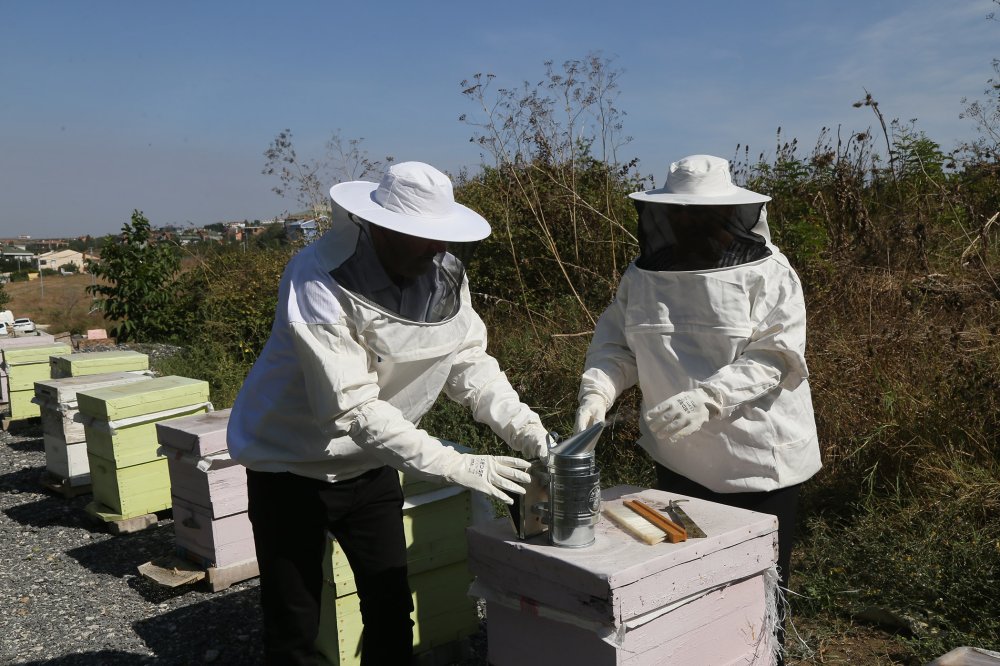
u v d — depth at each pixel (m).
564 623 1.87
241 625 3.47
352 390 2.04
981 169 5.21
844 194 4.88
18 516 5.25
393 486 2.41
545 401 4.81
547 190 6.17
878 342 4.08
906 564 3.06
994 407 3.62
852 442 3.76
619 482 4.18
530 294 6.15
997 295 4.12
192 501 3.90
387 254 2.09
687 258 2.38
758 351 2.32
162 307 11.68
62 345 8.38
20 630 3.57
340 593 2.82
